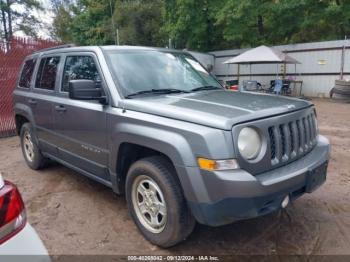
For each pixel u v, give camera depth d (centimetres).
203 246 343
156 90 390
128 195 363
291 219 393
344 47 1628
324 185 491
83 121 408
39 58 546
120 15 2811
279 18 2038
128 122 345
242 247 340
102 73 388
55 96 471
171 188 313
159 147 311
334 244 341
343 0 1898
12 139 889
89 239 360
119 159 368
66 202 452
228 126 279
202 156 281
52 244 351
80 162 438
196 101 348
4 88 904
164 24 2405
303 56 1784
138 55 423
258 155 293
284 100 365
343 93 1528
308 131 352
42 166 580
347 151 673
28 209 434
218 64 2202
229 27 2020
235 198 272
